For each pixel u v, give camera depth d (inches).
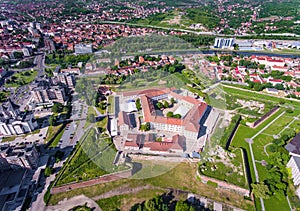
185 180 4106.8
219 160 4389.8
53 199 3870.6
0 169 4372.5
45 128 5762.8
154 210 3420.3
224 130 5364.2
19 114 5846.5
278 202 3878.0
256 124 5944.9
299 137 5113.2
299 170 4050.2
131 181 4040.4
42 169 4534.9
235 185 3944.4
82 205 3759.8
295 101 7111.2
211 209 3722.9
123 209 3686.0
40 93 6678.2
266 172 4498.0
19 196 3969.0
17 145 4862.2
